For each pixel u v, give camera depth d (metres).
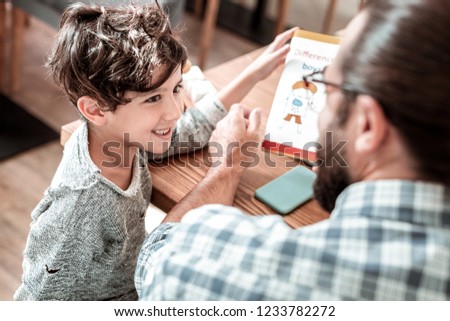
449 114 0.54
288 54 1.12
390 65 0.55
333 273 0.58
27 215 2.03
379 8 0.58
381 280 0.56
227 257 0.63
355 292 0.57
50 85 2.62
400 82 0.55
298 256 0.60
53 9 2.21
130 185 0.99
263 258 0.61
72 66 0.90
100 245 1.00
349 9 3.67
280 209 0.98
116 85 0.88
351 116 0.61
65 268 1.00
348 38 0.61
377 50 0.56
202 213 0.68
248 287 0.61
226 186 0.99
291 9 3.62
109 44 0.89
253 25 3.36
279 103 1.10
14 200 2.07
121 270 1.08
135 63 0.88
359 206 0.60
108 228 0.98
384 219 0.58
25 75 2.66
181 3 2.00
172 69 0.92
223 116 1.12
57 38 0.95
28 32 2.92
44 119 2.45
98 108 0.92
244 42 3.24
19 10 2.39
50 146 2.33
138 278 0.83
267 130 1.09
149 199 1.05
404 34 0.55
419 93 0.54
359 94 0.58
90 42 0.89
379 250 0.57
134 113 0.92
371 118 0.57
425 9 0.55
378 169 0.60
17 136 2.34
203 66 2.87
